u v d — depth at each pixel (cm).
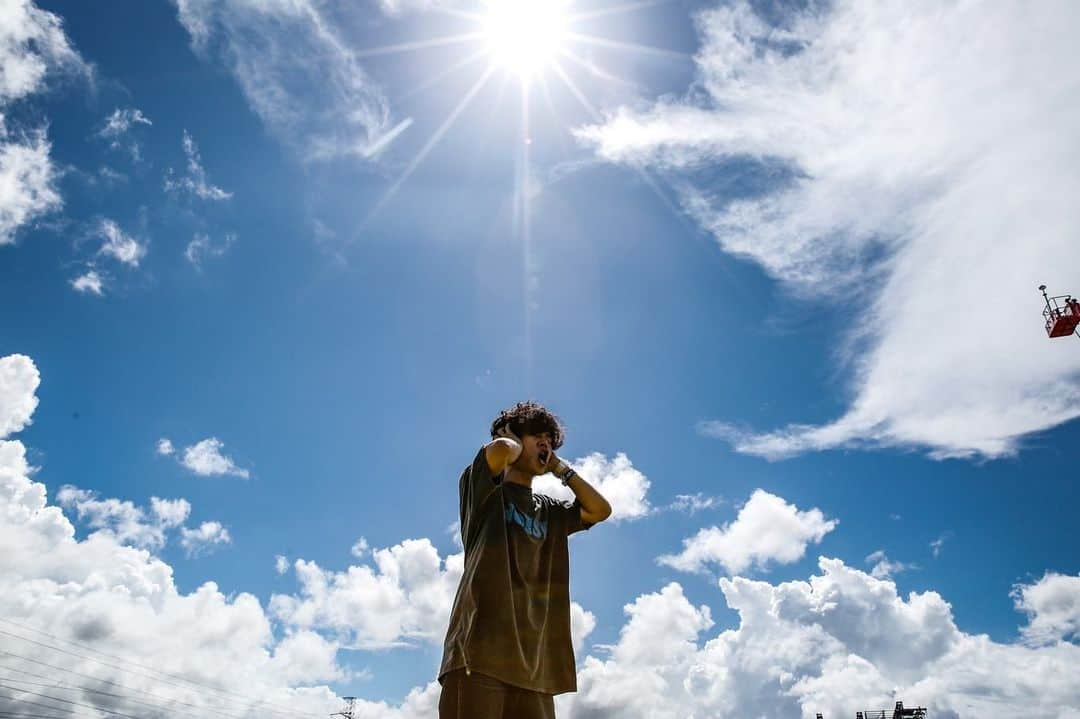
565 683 402
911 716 5872
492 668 354
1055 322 3588
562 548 438
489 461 400
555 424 450
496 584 375
